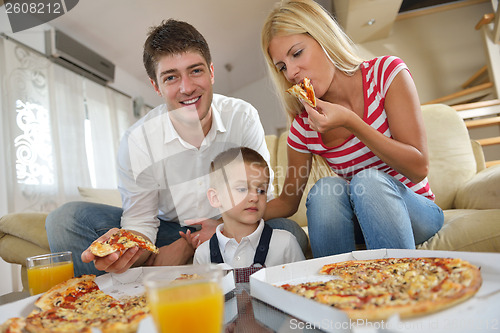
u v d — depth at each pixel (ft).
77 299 2.45
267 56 4.80
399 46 16.25
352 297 1.79
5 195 9.50
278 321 1.90
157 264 4.49
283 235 4.37
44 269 3.15
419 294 1.76
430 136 6.56
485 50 12.31
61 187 10.82
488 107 11.05
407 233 3.34
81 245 4.34
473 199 5.56
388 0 12.40
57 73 11.67
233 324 1.90
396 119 3.96
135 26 12.18
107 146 13.50
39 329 1.77
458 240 4.06
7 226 5.34
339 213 3.72
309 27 4.29
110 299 2.41
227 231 4.53
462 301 1.65
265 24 4.56
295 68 4.41
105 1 10.69
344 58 4.42
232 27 13.91
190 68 4.33
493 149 14.69
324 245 3.76
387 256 2.70
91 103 13.02
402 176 4.37
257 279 2.25
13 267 9.29
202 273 1.81
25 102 10.19
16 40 10.18
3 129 9.68
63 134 11.54
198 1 11.81
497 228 3.98
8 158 9.62
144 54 4.57
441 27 16.17
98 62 12.91
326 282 2.23
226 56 15.79
